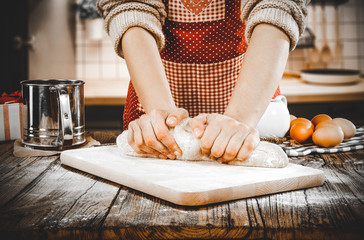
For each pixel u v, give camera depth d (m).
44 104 1.00
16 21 2.66
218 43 1.20
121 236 0.58
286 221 0.59
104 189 0.75
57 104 1.00
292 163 0.89
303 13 0.98
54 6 2.72
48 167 0.90
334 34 3.00
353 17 2.98
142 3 1.02
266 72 0.88
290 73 2.92
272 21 0.91
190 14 1.16
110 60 3.10
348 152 1.02
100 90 2.53
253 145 0.80
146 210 0.64
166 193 0.67
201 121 0.84
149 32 1.01
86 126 2.38
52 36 2.72
